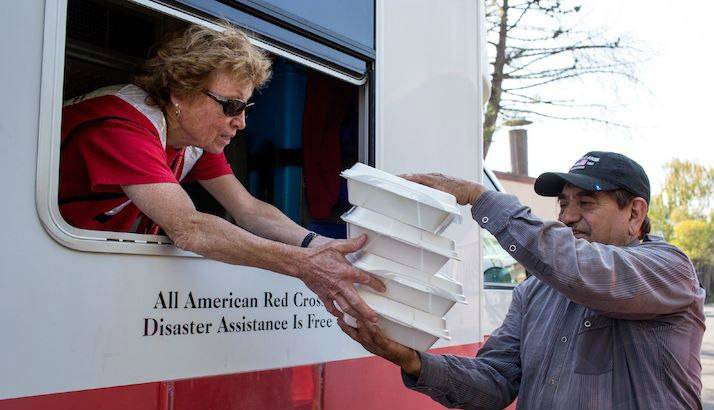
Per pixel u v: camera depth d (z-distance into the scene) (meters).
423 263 1.62
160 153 1.75
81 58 2.29
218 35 1.81
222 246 1.64
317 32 2.12
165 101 1.85
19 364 1.43
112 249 1.58
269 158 2.62
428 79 2.58
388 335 1.68
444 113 2.65
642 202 1.87
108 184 1.67
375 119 2.33
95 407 1.53
